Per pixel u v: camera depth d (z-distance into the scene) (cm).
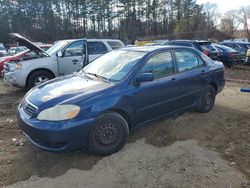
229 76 1167
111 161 357
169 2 6412
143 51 442
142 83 400
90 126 343
